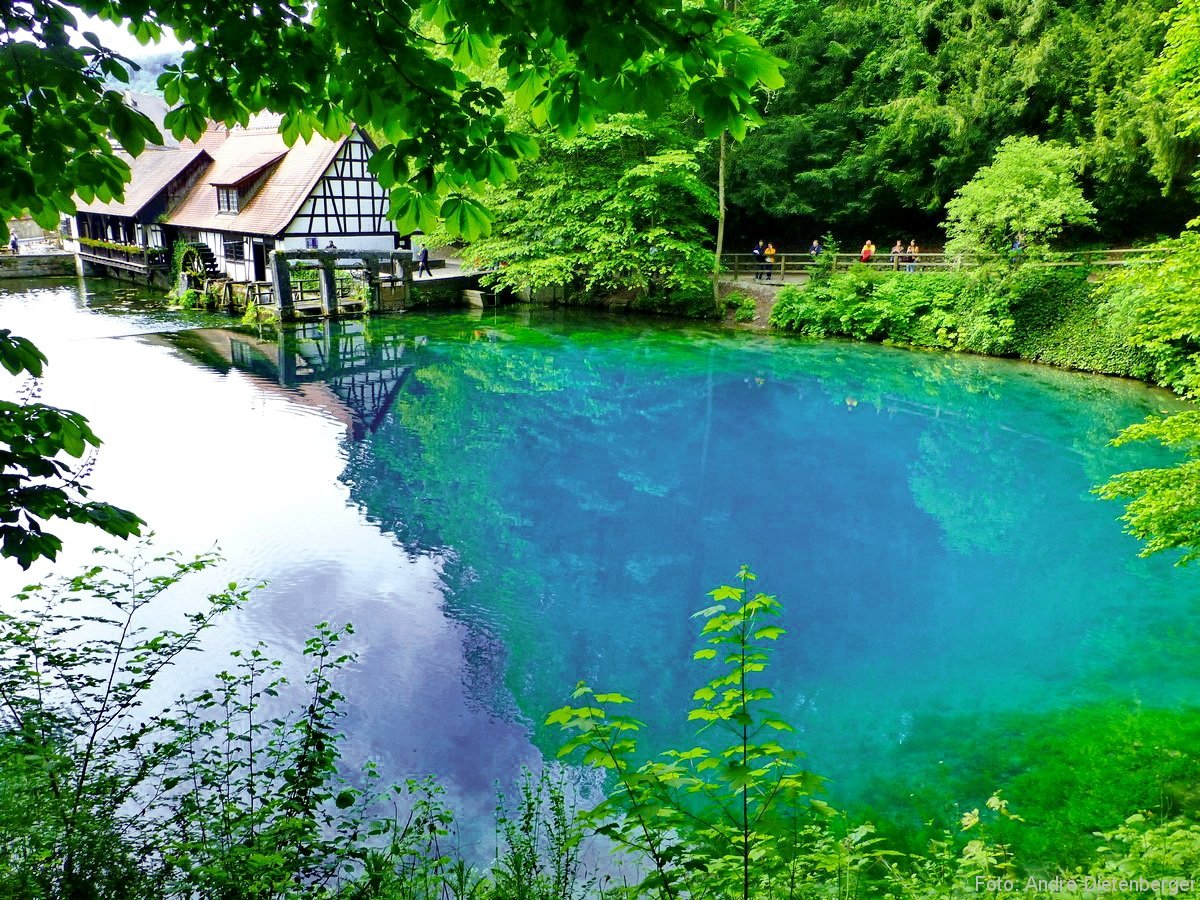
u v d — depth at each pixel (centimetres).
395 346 2241
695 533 1209
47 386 1738
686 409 1788
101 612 885
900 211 2862
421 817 502
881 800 634
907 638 913
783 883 362
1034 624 935
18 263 3344
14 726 369
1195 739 680
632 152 2561
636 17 208
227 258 2775
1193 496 644
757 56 220
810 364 2077
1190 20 735
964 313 2105
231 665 805
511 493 1343
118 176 255
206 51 257
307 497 1274
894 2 2688
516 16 225
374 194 2698
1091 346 1864
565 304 2920
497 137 273
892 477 1420
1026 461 1444
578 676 839
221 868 312
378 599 980
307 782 388
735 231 3166
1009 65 2348
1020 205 1930
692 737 737
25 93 220
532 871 440
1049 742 700
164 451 1418
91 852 302
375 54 242
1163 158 1888
